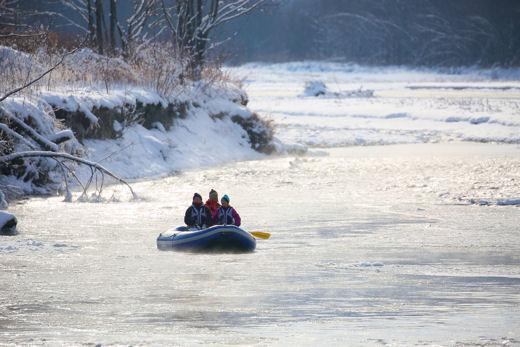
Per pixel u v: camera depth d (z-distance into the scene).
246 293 36.38
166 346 27.66
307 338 28.50
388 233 53.34
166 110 98.88
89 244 49.41
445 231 54.03
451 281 38.97
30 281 38.94
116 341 28.41
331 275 40.34
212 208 49.41
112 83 95.50
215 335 29.19
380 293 36.31
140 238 51.66
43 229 54.66
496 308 33.50
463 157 102.50
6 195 68.19
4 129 67.00
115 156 84.38
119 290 37.06
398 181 80.81
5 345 28.00
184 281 38.75
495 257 45.34
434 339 28.22
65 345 27.95
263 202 67.81
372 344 27.61
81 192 73.62
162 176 85.38
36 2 103.50
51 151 69.62
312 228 55.50
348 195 71.88
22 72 79.44
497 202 66.12
